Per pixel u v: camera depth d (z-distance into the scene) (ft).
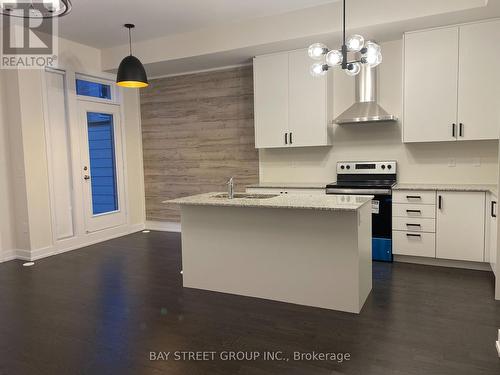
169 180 20.36
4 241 15.31
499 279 10.16
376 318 9.28
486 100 12.65
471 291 10.91
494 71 12.48
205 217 11.37
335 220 9.60
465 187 12.85
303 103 15.51
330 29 13.44
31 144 15.30
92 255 15.80
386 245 13.84
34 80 15.42
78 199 17.29
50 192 16.01
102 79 18.63
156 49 16.99
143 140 20.92
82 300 10.89
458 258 12.78
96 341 8.46
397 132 15.12
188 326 9.11
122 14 13.98
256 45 14.84
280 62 15.76
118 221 19.61
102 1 12.80
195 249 11.60
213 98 18.74
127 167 20.10
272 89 16.02
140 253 16.02
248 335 8.61
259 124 16.39
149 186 20.98
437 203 12.90
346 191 14.25
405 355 7.59
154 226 21.06
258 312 9.82
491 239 11.91
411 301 10.28
